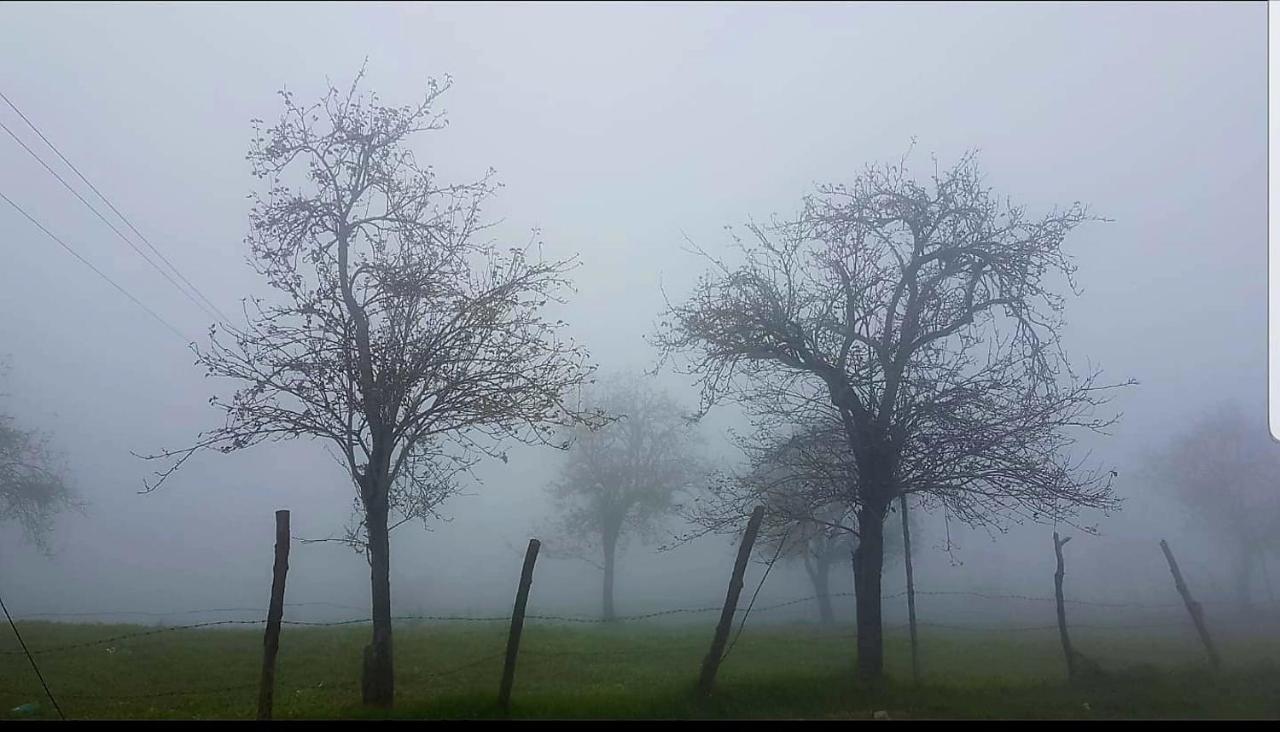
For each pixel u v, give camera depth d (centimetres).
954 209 1859
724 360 1875
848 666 2003
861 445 1795
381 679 1447
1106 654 2434
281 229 1566
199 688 1762
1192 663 2044
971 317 1845
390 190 1619
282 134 1605
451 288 1550
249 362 1484
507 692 1395
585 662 2117
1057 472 1741
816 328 1831
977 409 1766
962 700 1541
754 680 1627
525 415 1505
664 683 1725
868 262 1877
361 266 1559
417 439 1562
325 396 1473
